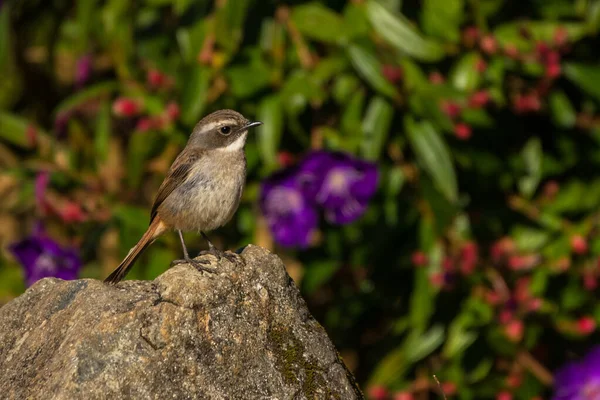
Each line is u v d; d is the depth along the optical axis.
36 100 15.47
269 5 12.18
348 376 8.39
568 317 12.22
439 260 11.74
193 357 7.67
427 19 11.88
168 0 12.37
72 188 12.84
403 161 12.06
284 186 11.57
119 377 7.41
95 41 14.12
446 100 11.57
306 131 12.30
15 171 12.91
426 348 12.27
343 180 11.50
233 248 13.09
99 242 13.26
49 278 8.55
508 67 11.92
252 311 8.11
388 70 11.38
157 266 12.12
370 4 11.57
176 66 12.83
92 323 7.68
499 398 12.26
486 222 12.51
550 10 12.45
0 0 14.20
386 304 13.23
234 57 11.99
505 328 11.78
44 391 7.39
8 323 8.36
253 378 7.82
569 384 11.91
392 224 12.39
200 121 11.09
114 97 13.50
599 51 12.82
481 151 12.35
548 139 12.87
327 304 13.84
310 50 12.25
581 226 12.09
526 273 12.12
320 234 13.12
